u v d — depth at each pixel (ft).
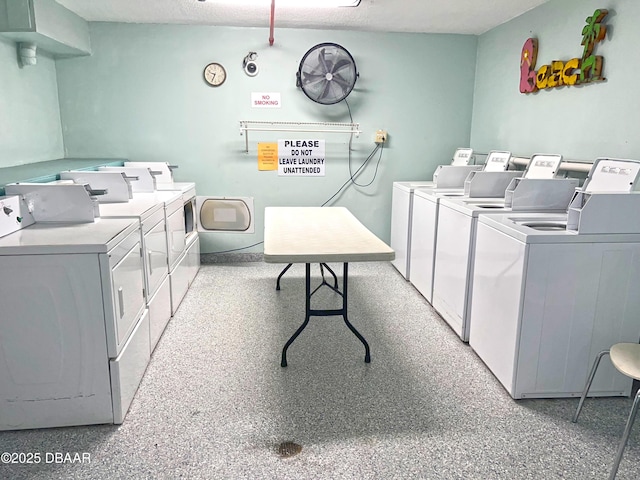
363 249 7.35
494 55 13.83
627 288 7.08
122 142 14.30
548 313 7.02
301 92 14.56
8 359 6.25
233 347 9.16
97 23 13.44
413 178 15.70
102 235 6.66
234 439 6.34
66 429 6.56
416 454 6.05
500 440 6.35
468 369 8.36
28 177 8.55
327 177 15.33
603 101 9.18
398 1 11.28
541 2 11.16
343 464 5.85
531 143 11.85
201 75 14.15
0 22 10.03
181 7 11.96
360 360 8.69
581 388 7.39
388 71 14.79
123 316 6.88
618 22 8.70
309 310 8.39
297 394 7.50
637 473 5.72
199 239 15.12
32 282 6.08
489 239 8.09
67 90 13.71
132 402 7.22
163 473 5.68
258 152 14.84
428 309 11.35
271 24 12.05
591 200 6.72
